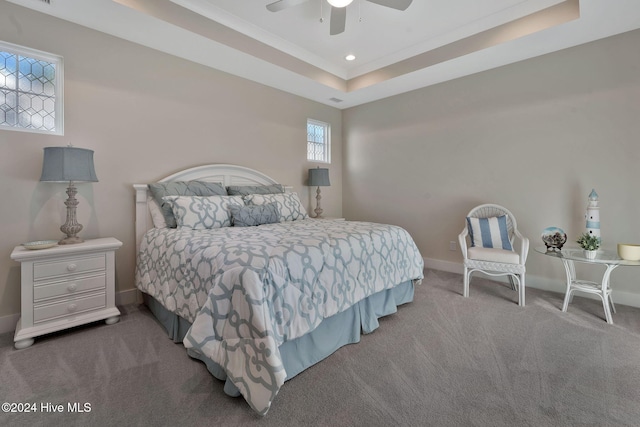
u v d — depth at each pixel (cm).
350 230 235
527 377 159
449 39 310
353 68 399
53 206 236
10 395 145
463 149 363
